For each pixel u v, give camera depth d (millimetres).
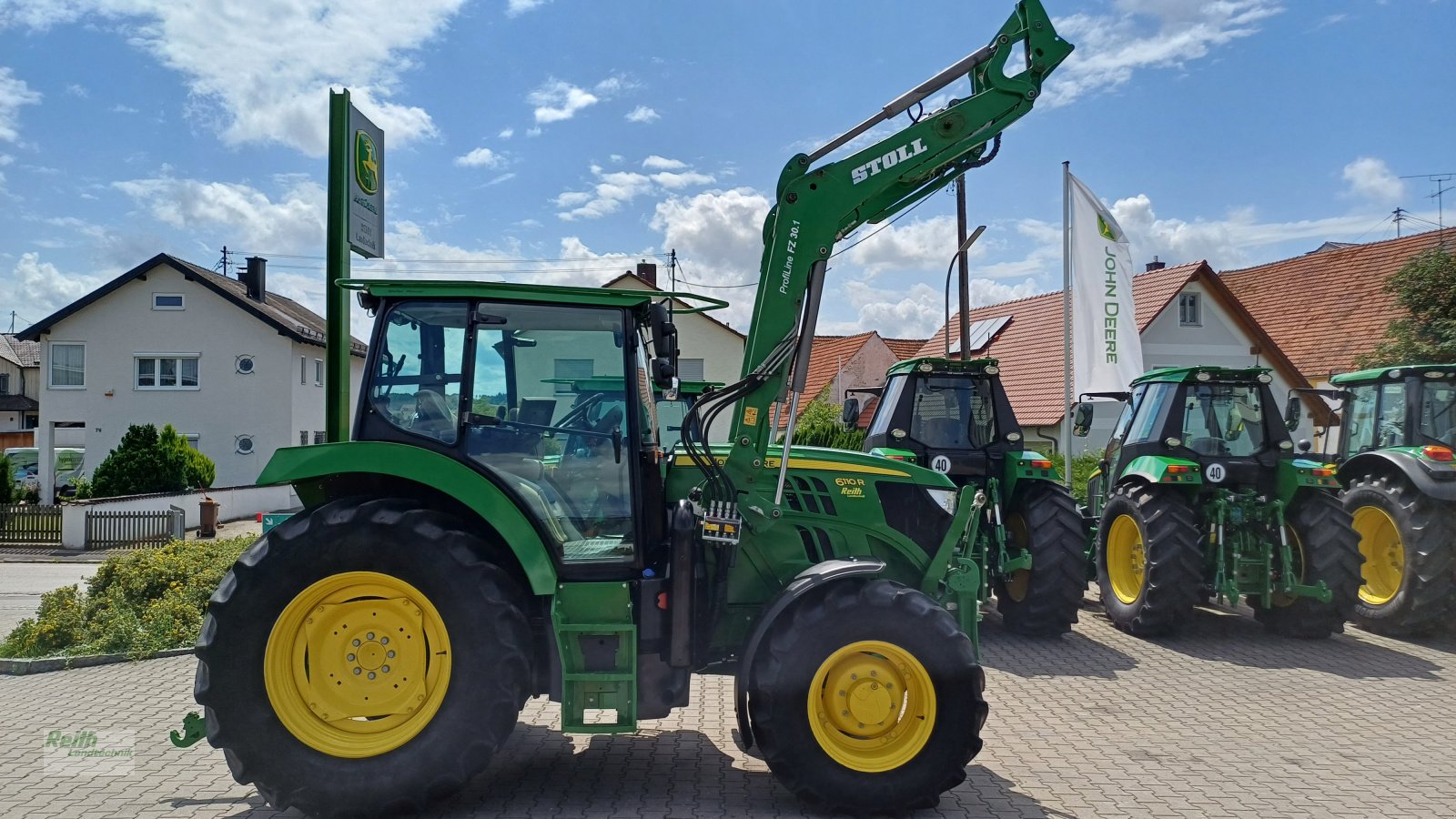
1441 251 16047
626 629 4102
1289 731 5379
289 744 3889
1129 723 5527
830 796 3990
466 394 4293
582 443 4348
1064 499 7812
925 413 8492
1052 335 25297
